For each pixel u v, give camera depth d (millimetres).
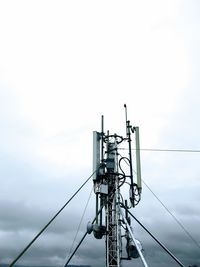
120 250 19594
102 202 20922
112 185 21297
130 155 22172
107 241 19859
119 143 22422
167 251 18578
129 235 19922
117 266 19016
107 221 20359
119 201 20500
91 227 19812
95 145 22344
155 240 19094
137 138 22500
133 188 21500
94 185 21500
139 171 21812
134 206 21219
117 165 21625
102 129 22844
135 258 19531
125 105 23391
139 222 19875
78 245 19094
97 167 21703
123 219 19344
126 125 22906
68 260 18328
